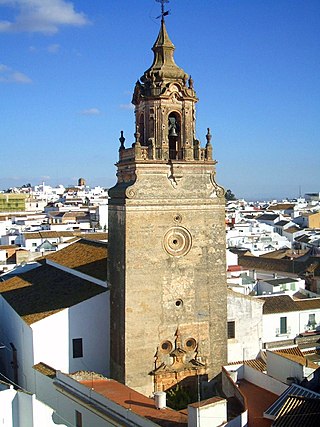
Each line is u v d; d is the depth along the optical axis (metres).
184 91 50.16
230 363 53.84
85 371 47.06
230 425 35.44
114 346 50.88
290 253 122.38
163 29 51.75
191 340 50.84
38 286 62.69
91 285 55.66
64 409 41.59
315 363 52.44
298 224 196.75
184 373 50.34
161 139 49.44
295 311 67.44
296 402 37.59
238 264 113.00
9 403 35.31
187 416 36.00
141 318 48.78
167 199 49.41
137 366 48.69
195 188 50.59
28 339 51.34
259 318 58.56
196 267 50.81
